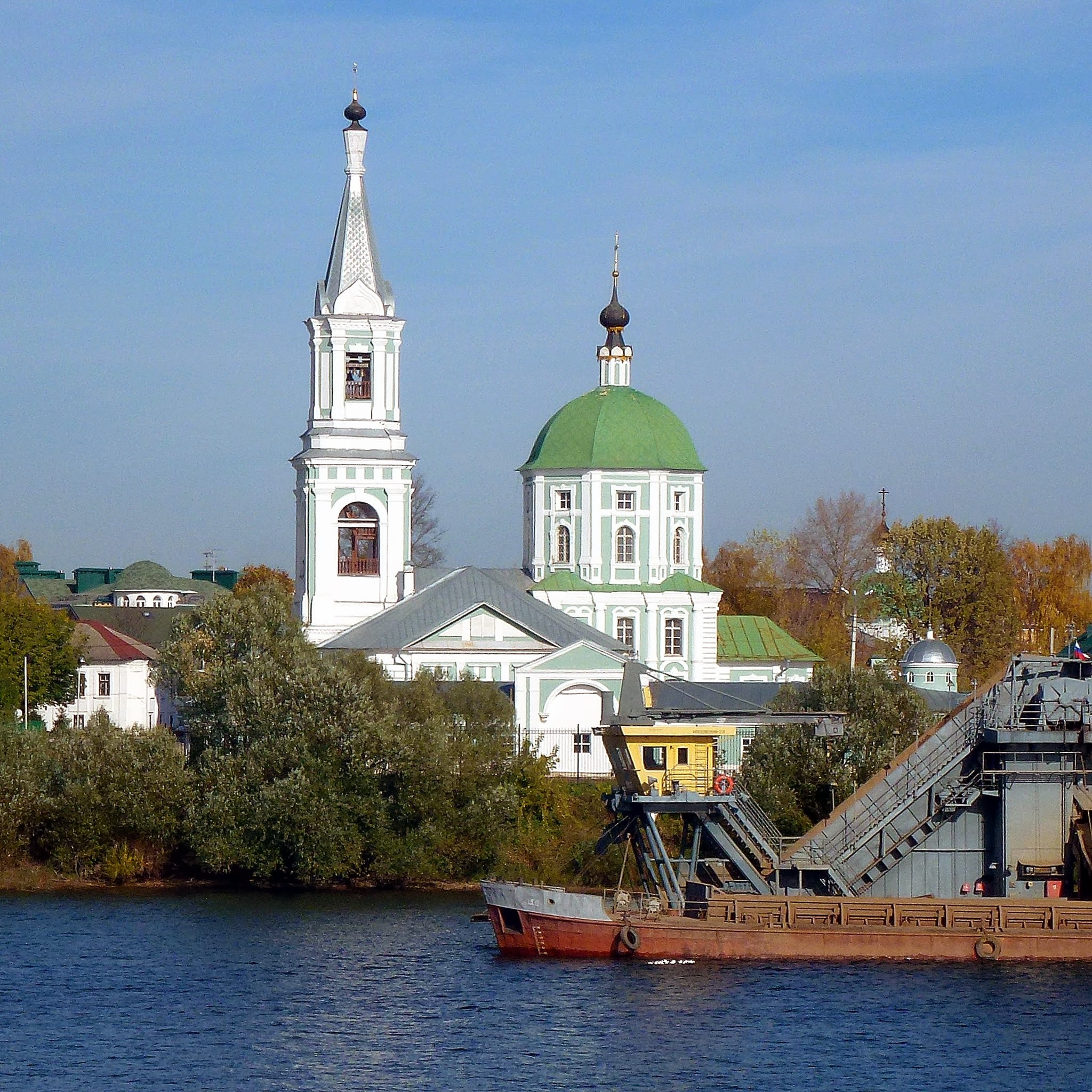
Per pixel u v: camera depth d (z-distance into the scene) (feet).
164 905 398.62
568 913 341.21
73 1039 289.74
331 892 418.72
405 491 577.84
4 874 426.92
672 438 628.28
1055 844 349.20
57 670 642.22
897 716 428.56
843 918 336.29
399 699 453.58
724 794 345.92
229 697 438.81
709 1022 296.51
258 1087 266.77
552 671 524.52
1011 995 310.45
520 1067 275.18
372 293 575.79
